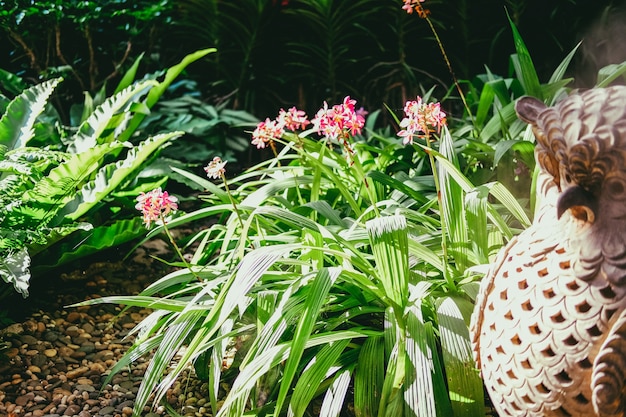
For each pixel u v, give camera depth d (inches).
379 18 190.5
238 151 183.3
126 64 189.3
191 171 171.2
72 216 121.0
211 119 177.5
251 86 195.3
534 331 59.3
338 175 117.3
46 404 96.9
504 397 63.1
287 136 107.3
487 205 86.9
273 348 79.8
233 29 188.2
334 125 89.9
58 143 146.0
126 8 171.3
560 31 190.9
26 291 100.2
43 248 118.2
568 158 55.9
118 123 144.5
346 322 91.4
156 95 149.9
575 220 58.0
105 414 94.4
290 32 195.8
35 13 160.4
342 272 80.8
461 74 191.0
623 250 55.3
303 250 93.7
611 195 55.6
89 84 186.1
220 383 98.2
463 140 119.1
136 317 121.3
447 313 79.3
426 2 182.2
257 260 79.1
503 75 192.7
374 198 98.3
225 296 84.7
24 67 177.5
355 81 195.9
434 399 75.9
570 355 57.5
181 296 118.1
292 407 78.1
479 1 187.3
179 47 200.4
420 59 193.0
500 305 62.5
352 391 90.9
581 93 58.2
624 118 54.4
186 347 108.6
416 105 83.7
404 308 79.6
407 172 123.3
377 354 81.7
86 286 129.8
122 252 141.8
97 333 115.4
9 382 101.2
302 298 86.4
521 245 63.1
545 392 59.4
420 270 91.1
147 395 84.8
